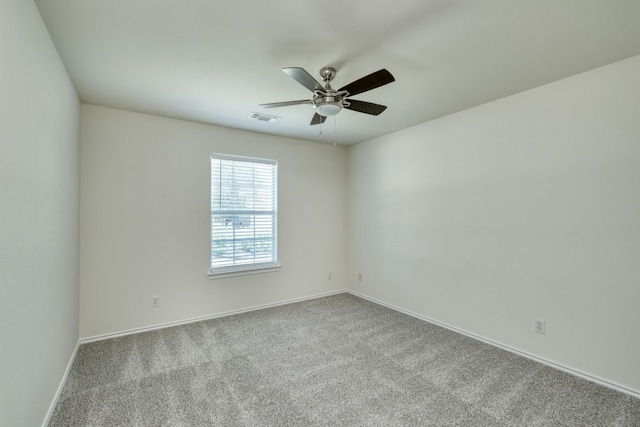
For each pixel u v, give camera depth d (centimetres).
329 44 197
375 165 441
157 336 317
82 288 298
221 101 295
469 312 319
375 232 442
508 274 285
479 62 221
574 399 211
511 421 189
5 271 126
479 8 162
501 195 290
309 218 458
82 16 167
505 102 286
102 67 226
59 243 211
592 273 233
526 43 196
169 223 345
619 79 220
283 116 340
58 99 205
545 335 259
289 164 438
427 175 364
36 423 165
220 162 385
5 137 124
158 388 223
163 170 341
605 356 227
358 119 354
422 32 184
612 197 223
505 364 260
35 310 161
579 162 239
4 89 123
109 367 252
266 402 208
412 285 384
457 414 196
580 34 186
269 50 204
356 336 319
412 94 279
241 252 402
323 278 474
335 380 235
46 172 179
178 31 182
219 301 379
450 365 259
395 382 233
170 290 346
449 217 338
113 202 313
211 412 197
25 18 145
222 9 162
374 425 186
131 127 323
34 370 160
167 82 252
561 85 249
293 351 284
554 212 254
